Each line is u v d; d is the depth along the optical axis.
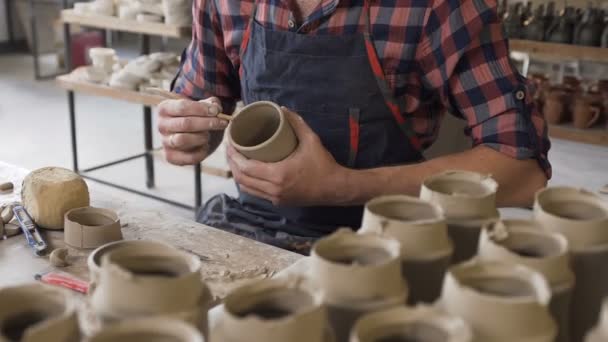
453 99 1.48
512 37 3.63
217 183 3.94
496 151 1.40
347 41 1.43
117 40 7.52
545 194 0.85
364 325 0.61
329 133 1.49
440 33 1.41
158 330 0.59
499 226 0.75
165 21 3.32
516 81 1.42
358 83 1.45
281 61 1.48
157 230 1.34
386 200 0.83
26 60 6.86
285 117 1.26
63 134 4.67
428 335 0.61
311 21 1.44
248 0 1.54
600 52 3.28
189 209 3.52
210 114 1.47
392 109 1.48
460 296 0.63
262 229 1.61
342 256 0.74
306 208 1.57
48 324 0.61
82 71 3.63
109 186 3.79
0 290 0.68
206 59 1.71
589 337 0.63
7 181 1.58
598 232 0.75
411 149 1.55
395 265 0.69
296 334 0.59
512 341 0.60
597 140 3.38
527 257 0.71
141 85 3.37
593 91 3.57
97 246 1.24
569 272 0.70
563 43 3.44
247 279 1.15
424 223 0.74
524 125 1.39
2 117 4.97
